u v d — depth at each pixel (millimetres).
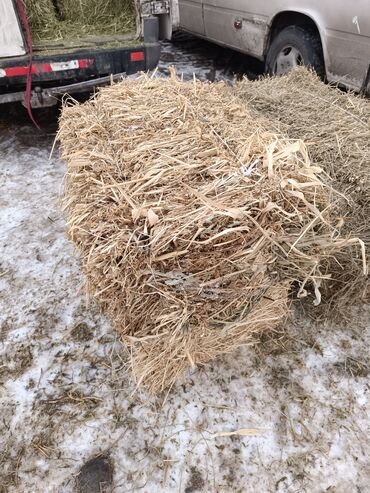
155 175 1500
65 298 2348
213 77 4949
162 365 1654
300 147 1535
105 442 1751
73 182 1729
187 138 1663
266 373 1967
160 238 1322
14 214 2939
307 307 2219
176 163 1544
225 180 1441
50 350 2096
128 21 4004
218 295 1462
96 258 1439
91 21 4004
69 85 3400
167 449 1724
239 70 5160
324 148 2135
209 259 1343
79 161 1692
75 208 1614
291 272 1621
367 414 1817
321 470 1651
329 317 2178
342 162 2076
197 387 1920
